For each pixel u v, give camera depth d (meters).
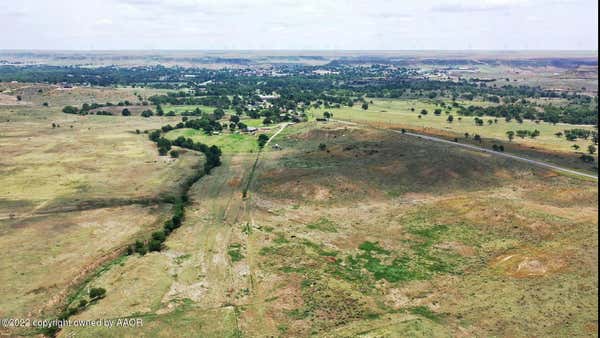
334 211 102.56
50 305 65.62
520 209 90.88
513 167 124.50
